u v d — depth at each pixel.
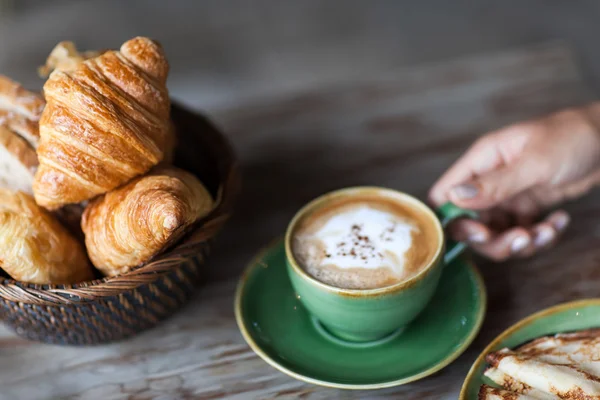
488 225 0.66
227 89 1.56
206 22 1.83
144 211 0.50
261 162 0.73
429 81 0.82
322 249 0.53
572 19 1.69
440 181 0.63
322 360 0.53
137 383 0.54
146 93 0.52
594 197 0.66
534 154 0.61
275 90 0.83
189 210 0.51
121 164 0.52
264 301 0.57
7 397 0.54
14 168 0.55
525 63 0.82
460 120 0.76
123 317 0.54
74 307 0.52
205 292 0.60
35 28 1.80
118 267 0.53
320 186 0.69
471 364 0.53
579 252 0.61
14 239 0.51
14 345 0.57
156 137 0.53
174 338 0.57
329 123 0.77
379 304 0.50
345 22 1.81
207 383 0.54
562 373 0.48
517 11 1.76
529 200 0.65
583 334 0.52
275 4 1.90
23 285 0.50
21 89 0.57
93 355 0.56
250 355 0.55
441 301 0.56
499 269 0.60
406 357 0.52
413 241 0.53
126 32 1.78
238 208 0.67
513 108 0.77
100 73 0.52
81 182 0.52
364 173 0.70
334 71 1.62
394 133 0.75
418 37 1.73
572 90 0.78
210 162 0.61
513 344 0.51
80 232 0.56
